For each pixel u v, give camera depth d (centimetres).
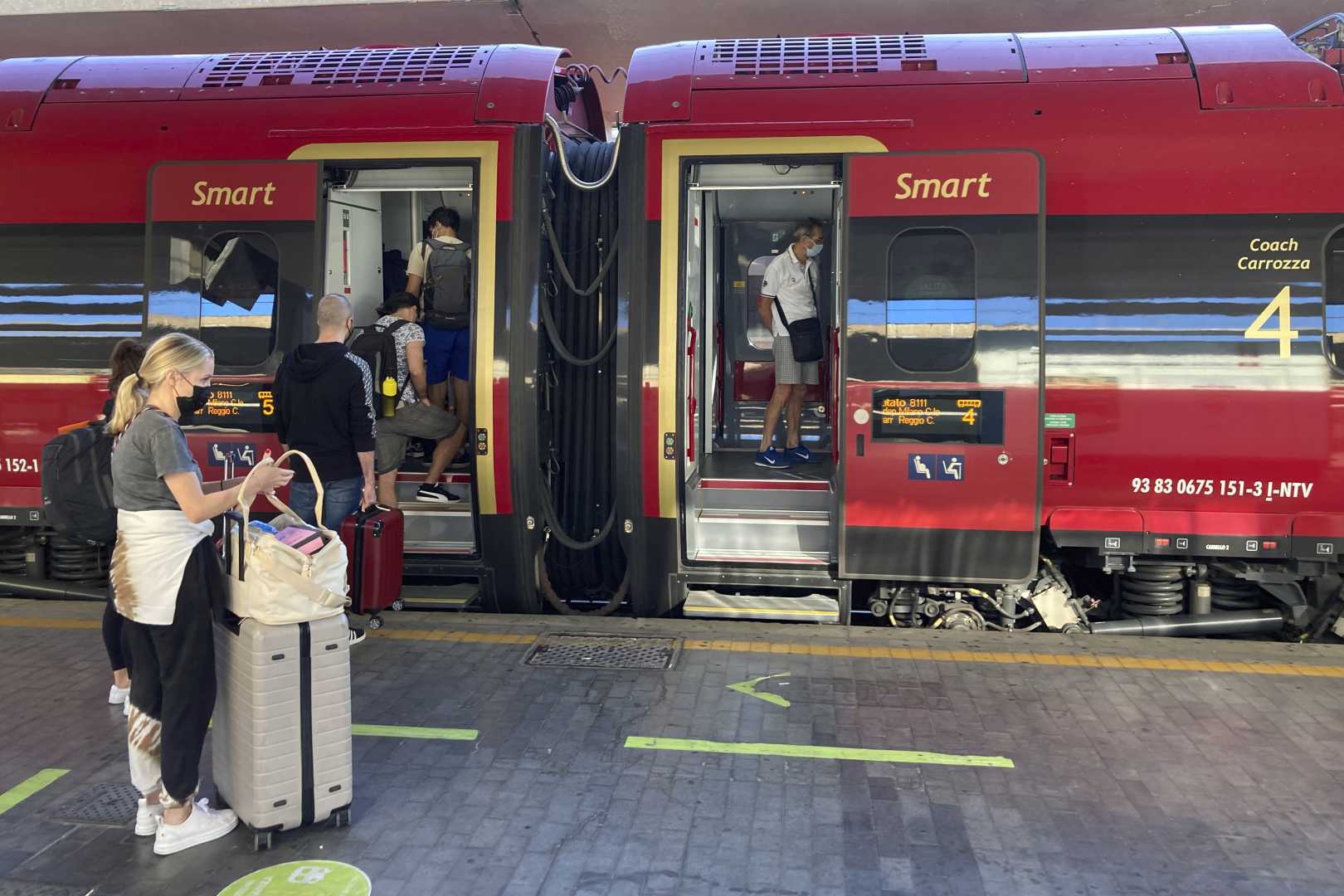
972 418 507
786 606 545
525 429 536
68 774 368
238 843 323
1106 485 511
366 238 680
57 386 571
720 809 344
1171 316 502
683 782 362
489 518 549
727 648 501
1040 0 1066
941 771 371
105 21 1157
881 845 321
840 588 541
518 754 385
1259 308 496
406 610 573
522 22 1152
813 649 500
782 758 381
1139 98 505
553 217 579
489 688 450
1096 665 477
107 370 566
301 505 492
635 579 554
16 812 341
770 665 479
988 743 394
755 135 520
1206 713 421
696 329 630
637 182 531
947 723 413
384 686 451
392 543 483
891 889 297
